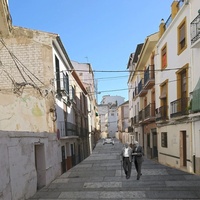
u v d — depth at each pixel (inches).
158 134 711.7
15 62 550.9
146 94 920.9
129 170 419.8
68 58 685.3
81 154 978.7
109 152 1163.9
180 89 539.2
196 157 442.0
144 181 393.4
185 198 296.4
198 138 434.6
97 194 327.6
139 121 1023.0
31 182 330.0
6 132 264.7
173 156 571.2
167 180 395.2
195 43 418.9
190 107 458.6
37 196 327.6
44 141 401.4
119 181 399.9
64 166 602.9
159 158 700.0
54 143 473.4
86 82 1644.9
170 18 604.1
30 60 550.9
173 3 569.3
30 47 553.9
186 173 452.4
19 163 294.5
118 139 2603.3
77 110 939.3
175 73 553.3
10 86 546.9
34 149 357.7
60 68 636.1
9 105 540.4
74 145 797.9
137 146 420.2
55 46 584.4
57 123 557.0
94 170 530.9
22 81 546.9
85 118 1250.6
